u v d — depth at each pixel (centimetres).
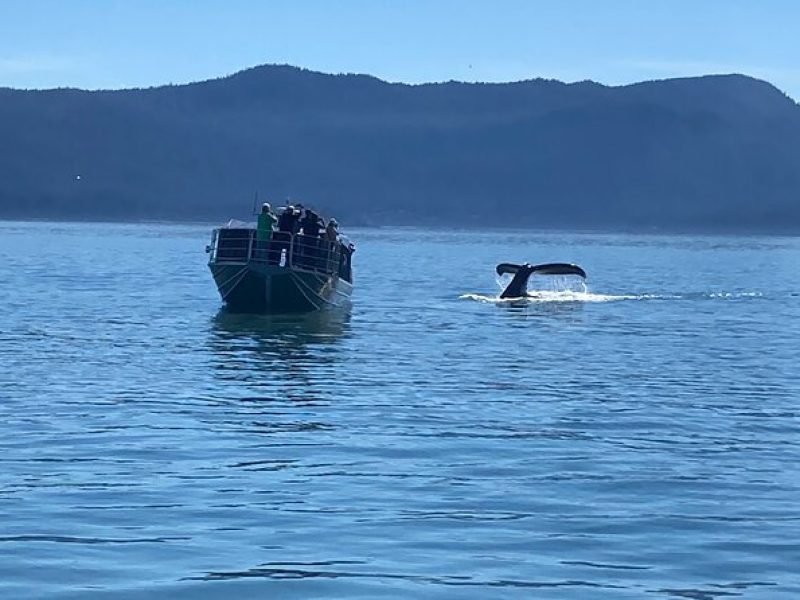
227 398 3681
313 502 2452
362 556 2114
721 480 2666
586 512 2397
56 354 4709
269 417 3372
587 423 3347
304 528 2269
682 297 8262
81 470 2697
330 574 2019
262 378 4109
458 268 12488
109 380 4025
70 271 10588
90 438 3053
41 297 7556
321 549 2148
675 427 3303
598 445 3038
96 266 11562
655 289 9444
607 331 5872
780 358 4881
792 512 2408
